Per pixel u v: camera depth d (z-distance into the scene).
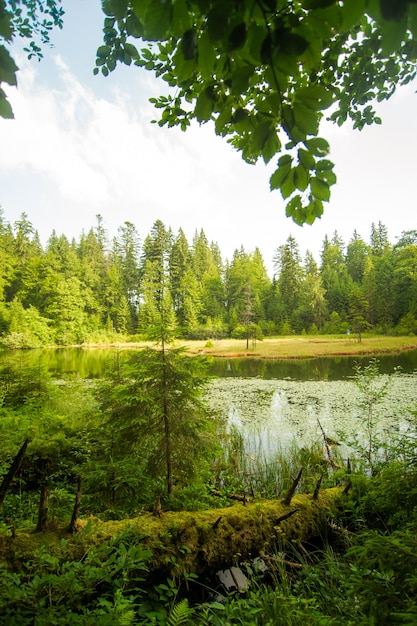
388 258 46.91
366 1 0.63
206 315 50.97
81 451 4.64
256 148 1.01
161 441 3.66
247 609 2.14
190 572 2.56
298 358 26.16
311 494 3.56
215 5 0.69
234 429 7.36
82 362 23.38
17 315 35.94
